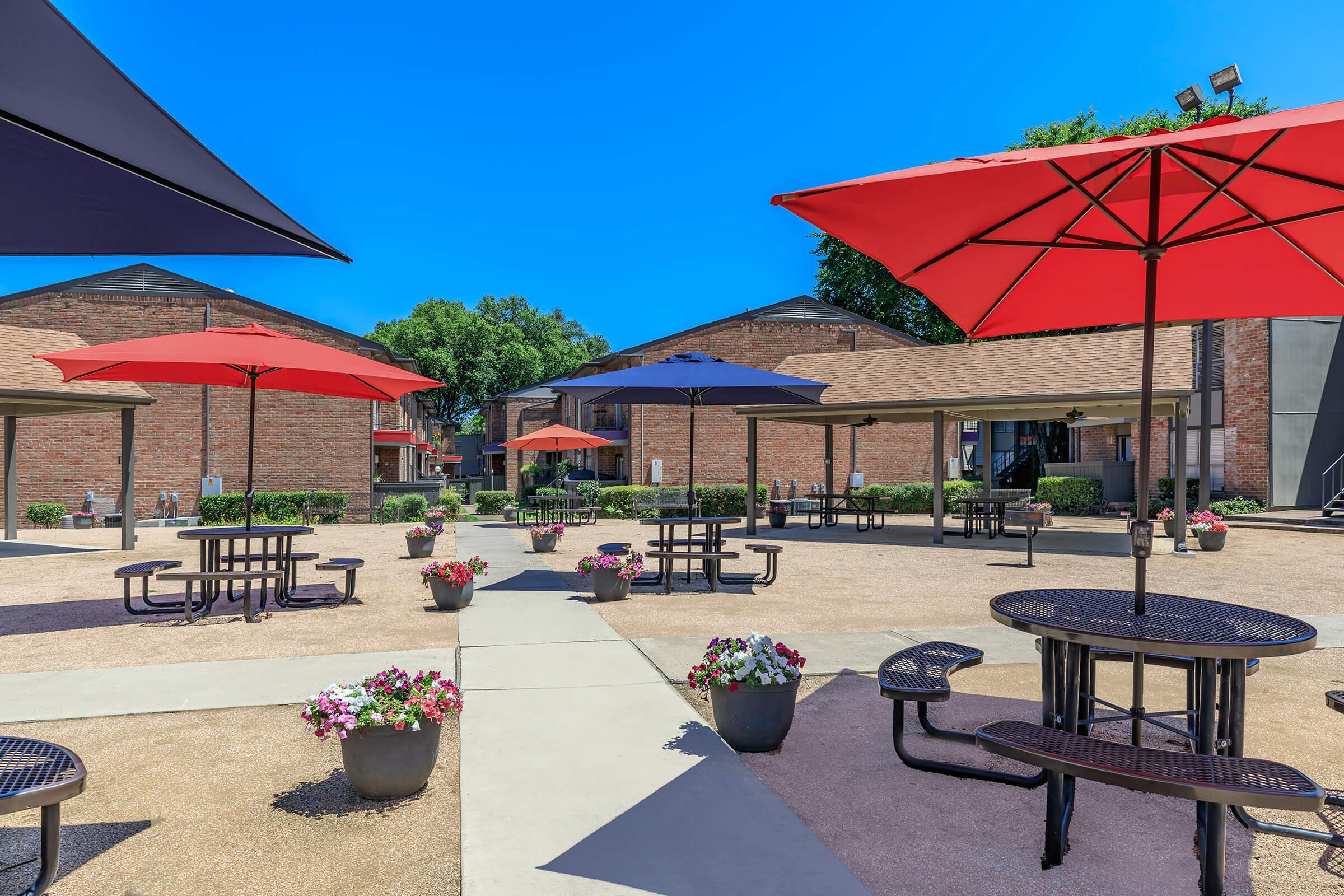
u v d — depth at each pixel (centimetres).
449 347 6150
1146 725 483
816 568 1231
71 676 561
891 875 293
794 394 1009
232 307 2350
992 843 321
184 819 341
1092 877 293
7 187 248
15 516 1695
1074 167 333
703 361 1012
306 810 350
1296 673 600
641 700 500
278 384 866
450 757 419
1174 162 349
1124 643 307
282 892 280
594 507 2247
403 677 385
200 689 529
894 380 1830
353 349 2473
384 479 3422
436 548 1556
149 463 2253
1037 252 418
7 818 344
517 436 4162
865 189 331
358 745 355
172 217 260
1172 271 424
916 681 386
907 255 409
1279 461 2119
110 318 2266
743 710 422
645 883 274
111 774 390
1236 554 1401
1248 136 289
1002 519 1819
